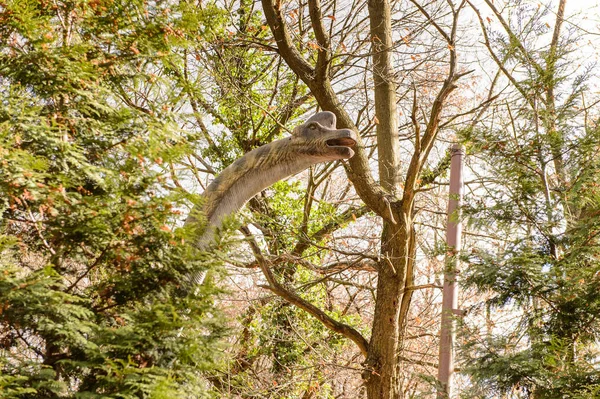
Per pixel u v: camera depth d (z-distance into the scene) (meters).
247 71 16.00
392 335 12.52
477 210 10.50
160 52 7.50
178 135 7.16
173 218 6.88
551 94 11.27
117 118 7.23
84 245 6.90
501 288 9.89
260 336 14.69
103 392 6.27
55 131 6.95
